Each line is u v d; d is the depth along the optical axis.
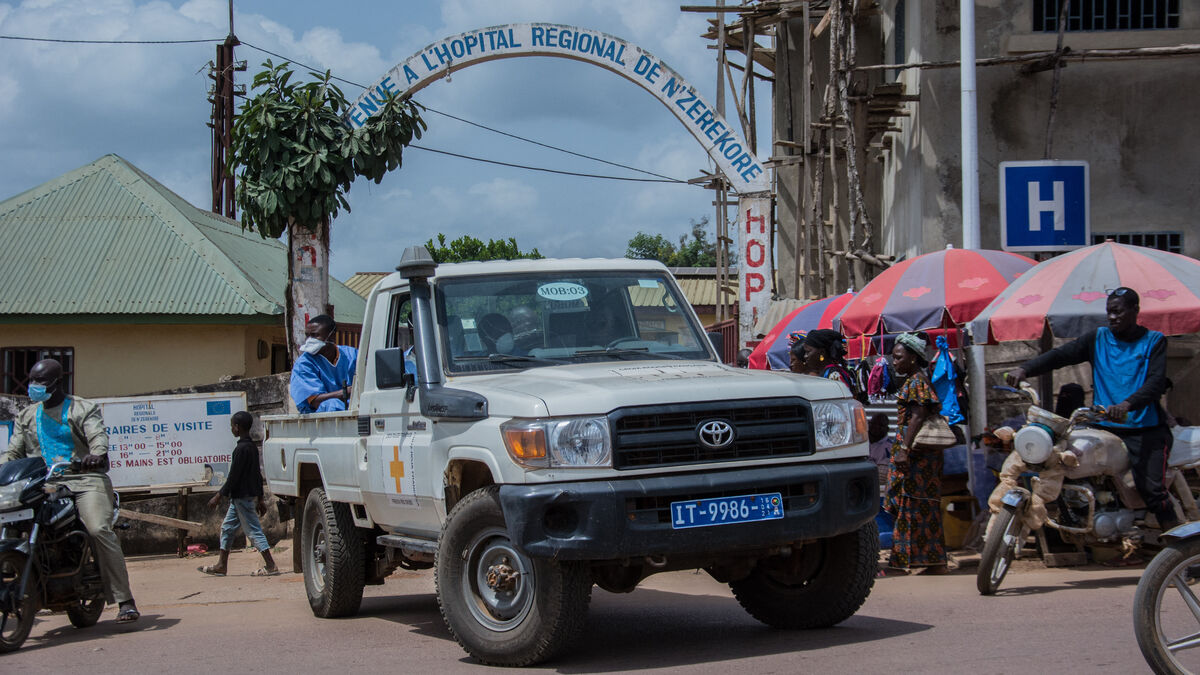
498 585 5.86
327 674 5.93
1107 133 14.66
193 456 14.20
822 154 18.44
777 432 5.79
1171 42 14.41
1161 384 7.52
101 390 19.89
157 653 6.99
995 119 14.86
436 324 6.68
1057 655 5.44
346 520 8.08
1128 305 7.59
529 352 6.77
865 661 5.50
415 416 6.66
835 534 5.84
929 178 15.05
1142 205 14.62
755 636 6.52
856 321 10.38
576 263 7.20
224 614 9.00
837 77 17.17
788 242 23.05
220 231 24.67
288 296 14.27
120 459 14.02
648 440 5.55
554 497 5.38
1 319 19.58
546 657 5.72
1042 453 7.51
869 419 9.92
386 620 8.07
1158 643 4.63
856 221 18.03
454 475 6.16
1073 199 9.93
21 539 7.63
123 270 20.50
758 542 5.62
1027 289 8.86
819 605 6.42
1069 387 8.65
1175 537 4.61
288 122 13.91
